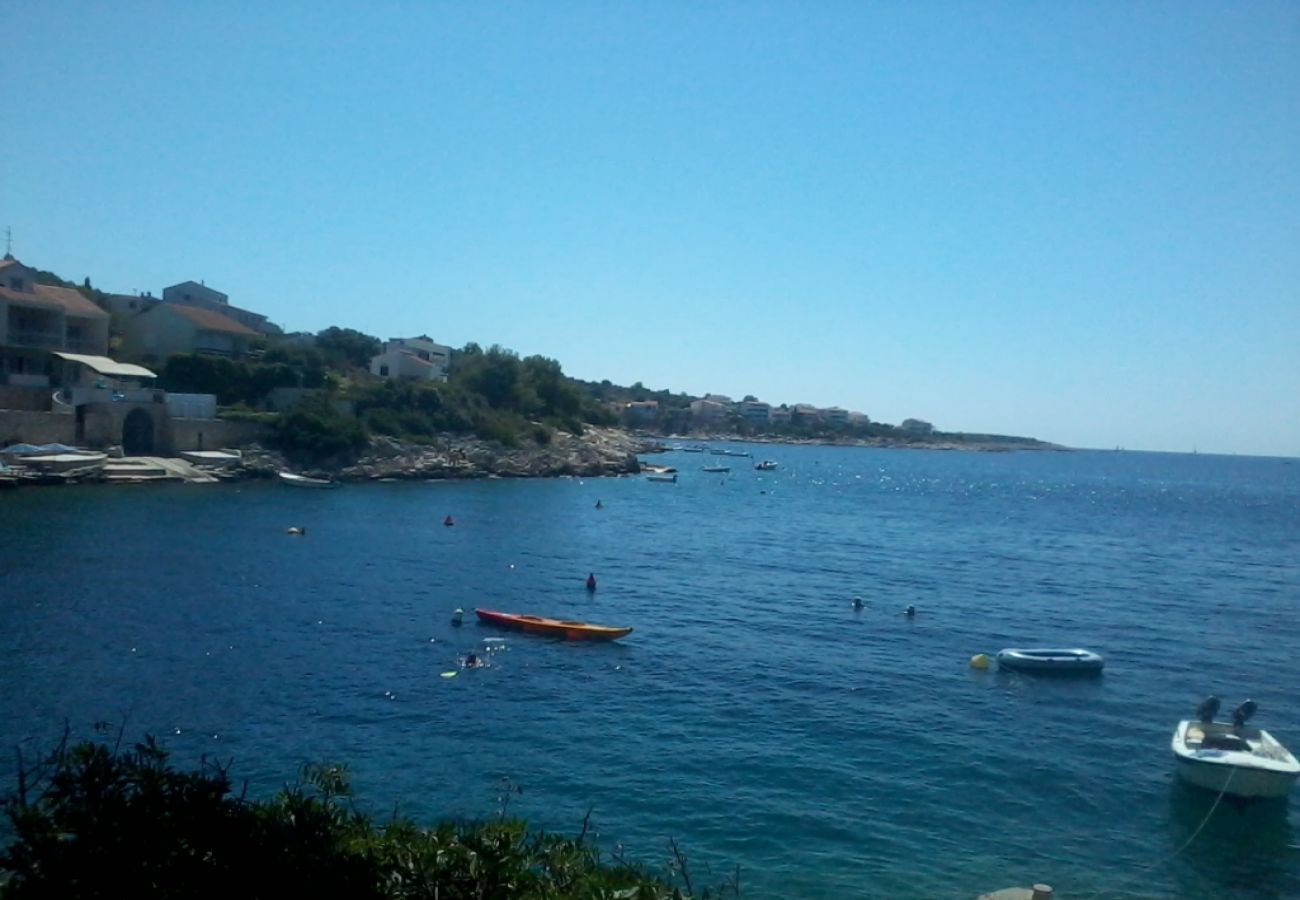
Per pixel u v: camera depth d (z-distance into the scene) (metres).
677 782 25.67
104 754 8.80
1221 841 23.34
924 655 41.00
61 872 7.86
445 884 9.44
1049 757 28.69
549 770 26.14
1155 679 38.38
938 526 99.12
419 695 32.03
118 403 85.31
